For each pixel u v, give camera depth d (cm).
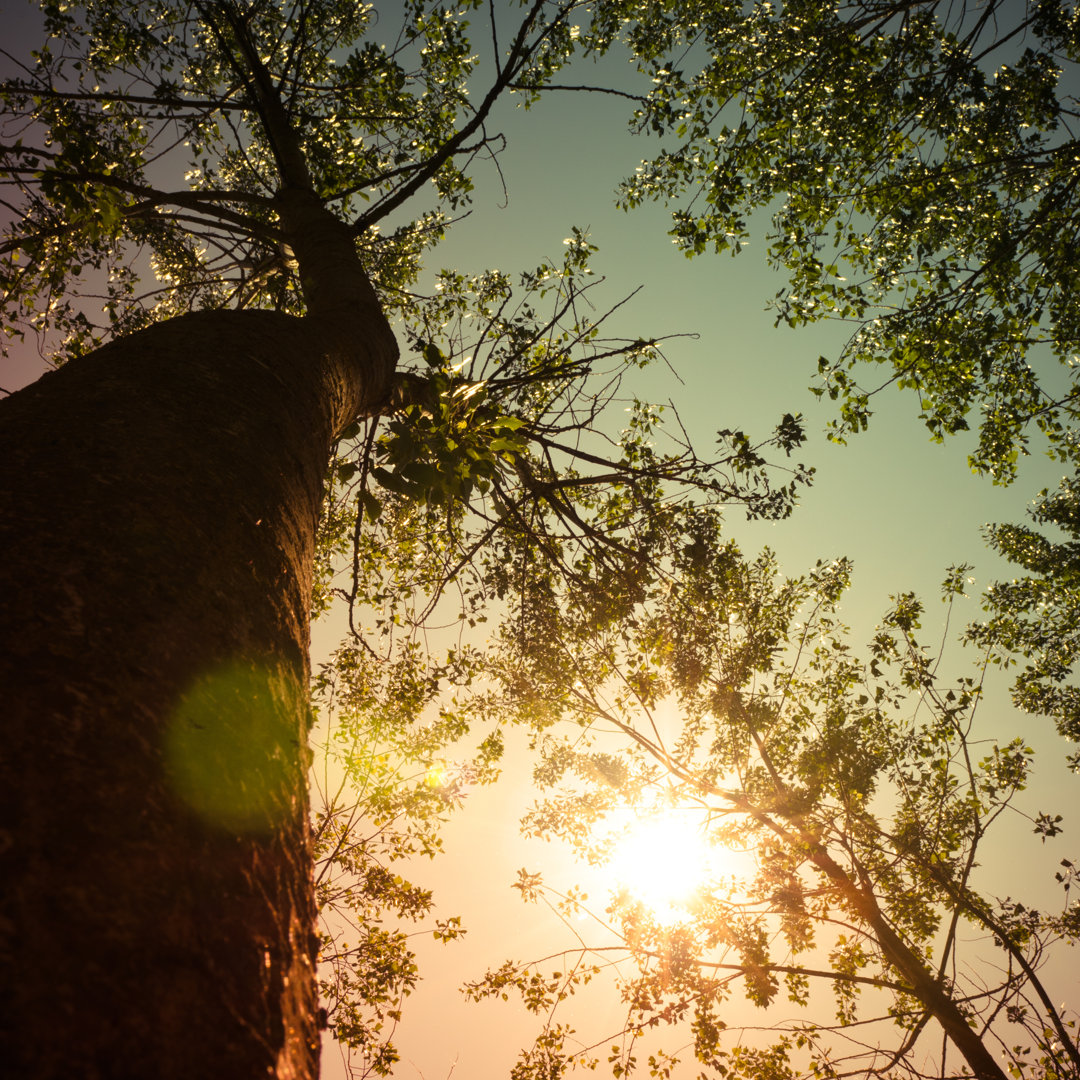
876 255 828
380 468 436
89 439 126
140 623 89
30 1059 44
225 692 92
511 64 501
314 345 252
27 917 52
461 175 802
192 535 114
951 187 766
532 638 731
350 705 728
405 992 617
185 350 188
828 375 790
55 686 73
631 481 601
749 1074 702
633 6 824
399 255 917
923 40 728
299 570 146
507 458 484
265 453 162
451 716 769
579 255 682
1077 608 1145
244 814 79
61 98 576
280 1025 64
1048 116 741
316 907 90
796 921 834
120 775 68
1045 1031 624
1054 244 736
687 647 778
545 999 702
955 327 789
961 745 778
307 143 786
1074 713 1079
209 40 830
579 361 530
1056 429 814
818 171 804
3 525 95
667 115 747
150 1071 49
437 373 435
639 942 728
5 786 61
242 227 618
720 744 919
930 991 687
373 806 642
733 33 844
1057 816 687
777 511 591
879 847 773
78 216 479
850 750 834
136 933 57
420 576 762
